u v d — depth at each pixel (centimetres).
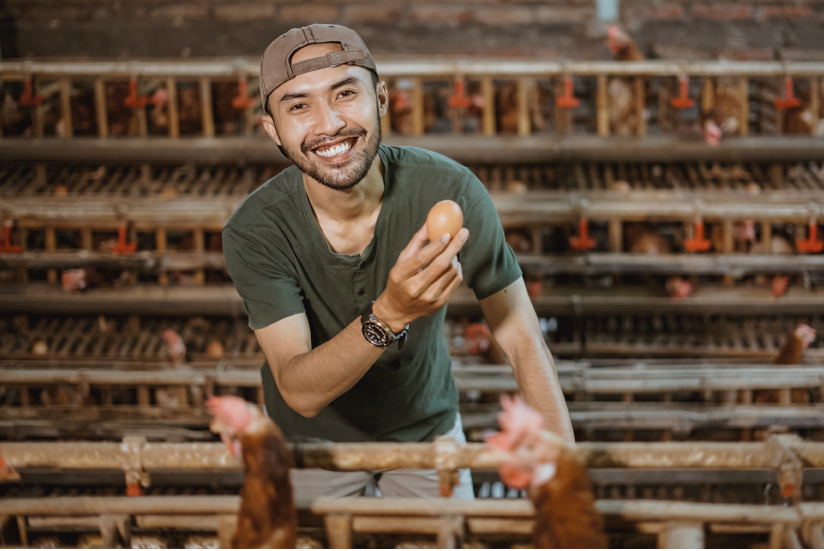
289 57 97
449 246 85
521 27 417
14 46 413
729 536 93
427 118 326
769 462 88
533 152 304
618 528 89
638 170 321
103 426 244
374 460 91
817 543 86
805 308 289
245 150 302
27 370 240
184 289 293
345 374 98
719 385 241
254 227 116
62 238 312
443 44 421
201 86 304
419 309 91
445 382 149
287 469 81
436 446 90
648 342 295
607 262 289
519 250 302
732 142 301
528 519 89
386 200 115
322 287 121
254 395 278
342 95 98
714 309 290
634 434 287
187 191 308
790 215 279
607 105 310
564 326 306
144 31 416
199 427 249
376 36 421
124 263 286
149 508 93
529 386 114
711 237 301
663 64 295
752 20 412
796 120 309
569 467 77
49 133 322
